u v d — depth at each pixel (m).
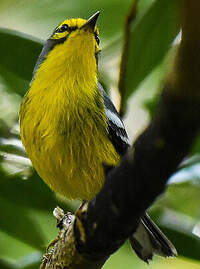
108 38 12.76
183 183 11.18
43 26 13.18
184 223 11.55
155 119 4.63
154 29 10.43
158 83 12.31
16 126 11.82
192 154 11.12
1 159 11.42
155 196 5.25
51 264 7.52
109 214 5.86
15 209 11.72
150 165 4.86
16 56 11.48
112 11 12.59
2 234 13.30
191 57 4.09
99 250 6.64
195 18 3.93
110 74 12.45
